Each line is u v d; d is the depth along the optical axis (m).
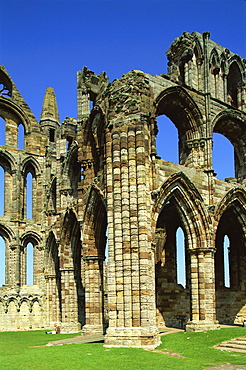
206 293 37.62
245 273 49.50
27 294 56.59
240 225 44.06
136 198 33.62
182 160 42.59
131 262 32.53
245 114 46.22
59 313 55.47
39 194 60.88
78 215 43.41
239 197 42.69
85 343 34.03
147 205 33.97
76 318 48.56
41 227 59.97
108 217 34.09
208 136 41.62
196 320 37.16
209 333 34.50
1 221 57.69
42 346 34.62
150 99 36.81
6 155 59.69
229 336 32.62
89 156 43.38
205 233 38.69
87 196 41.47
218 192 40.91
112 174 34.66
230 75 48.72
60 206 52.66
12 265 57.31
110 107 35.91
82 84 47.62
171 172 37.47
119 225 33.38
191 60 42.75
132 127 34.69
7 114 61.38
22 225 58.97
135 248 32.66
